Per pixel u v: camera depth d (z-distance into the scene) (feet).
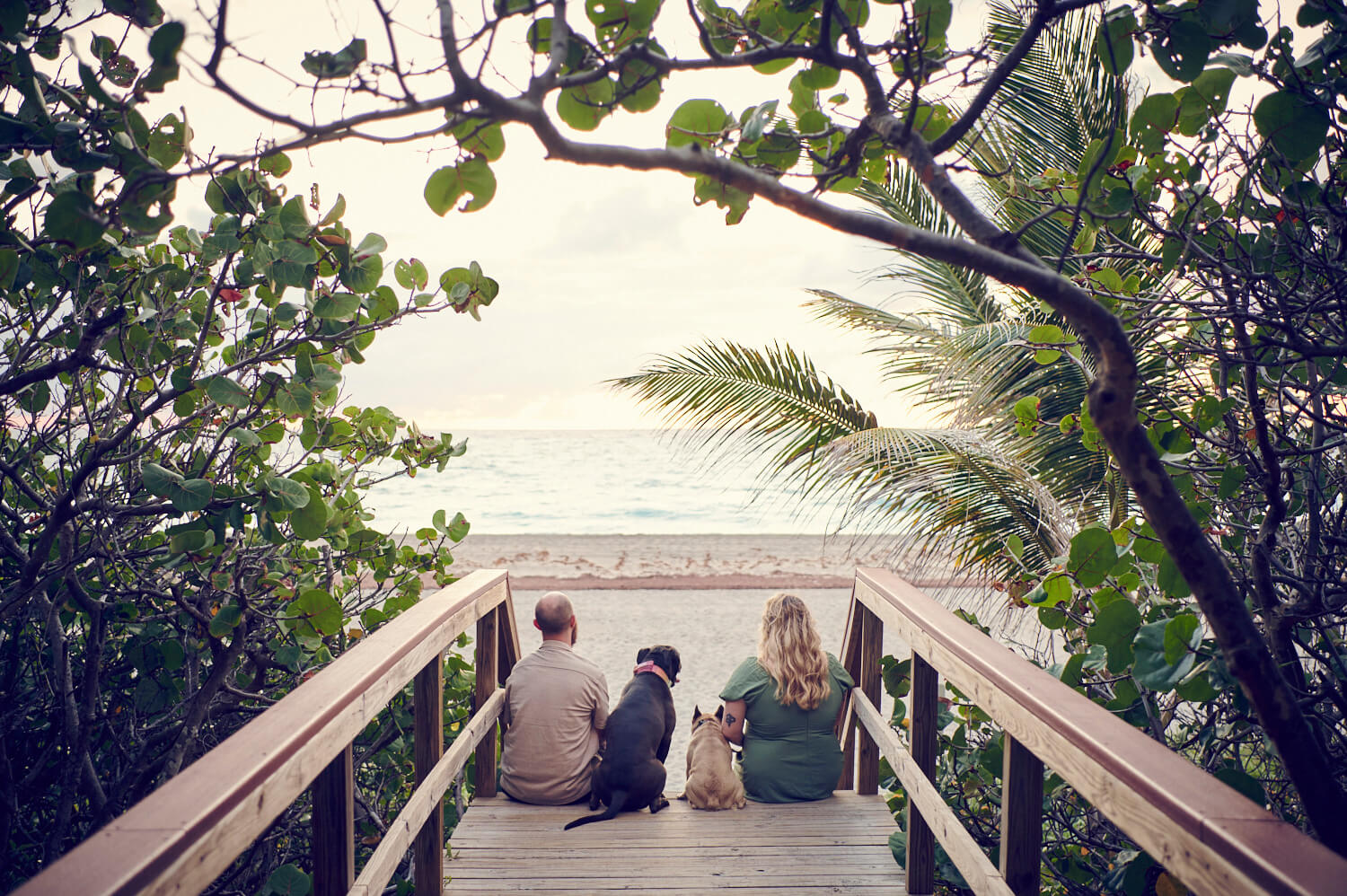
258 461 11.92
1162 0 5.20
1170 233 6.31
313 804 6.95
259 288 9.54
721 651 36.09
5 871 10.01
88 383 11.15
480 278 9.77
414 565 14.35
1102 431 4.34
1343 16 5.52
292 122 3.91
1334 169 6.26
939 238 4.32
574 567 59.72
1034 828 6.96
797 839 11.30
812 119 5.70
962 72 5.13
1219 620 4.30
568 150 4.20
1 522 10.23
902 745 10.32
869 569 13.10
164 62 3.68
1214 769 8.57
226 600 11.22
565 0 4.28
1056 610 10.03
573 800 12.63
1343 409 7.89
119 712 12.09
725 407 18.12
